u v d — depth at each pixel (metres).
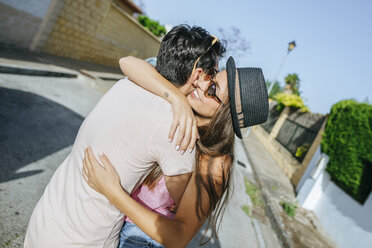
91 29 10.03
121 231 1.11
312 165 6.86
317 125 9.14
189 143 0.89
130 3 13.43
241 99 0.97
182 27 1.06
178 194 0.90
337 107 6.07
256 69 1.05
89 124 0.92
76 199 0.91
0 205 2.24
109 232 0.97
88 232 0.91
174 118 0.85
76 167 0.94
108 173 0.85
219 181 0.96
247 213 4.71
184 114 0.87
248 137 14.58
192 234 0.93
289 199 6.27
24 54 6.98
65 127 4.21
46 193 1.03
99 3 9.56
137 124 0.82
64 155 3.45
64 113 4.71
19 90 4.69
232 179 1.09
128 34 13.17
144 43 15.59
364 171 4.73
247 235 3.94
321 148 6.42
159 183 1.02
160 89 0.90
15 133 3.36
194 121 0.91
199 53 1.01
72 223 0.91
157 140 0.83
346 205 5.00
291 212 5.26
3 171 2.64
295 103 12.56
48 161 3.17
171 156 0.85
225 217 4.13
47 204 0.98
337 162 5.44
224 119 1.00
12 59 5.80
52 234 0.92
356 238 4.40
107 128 0.85
